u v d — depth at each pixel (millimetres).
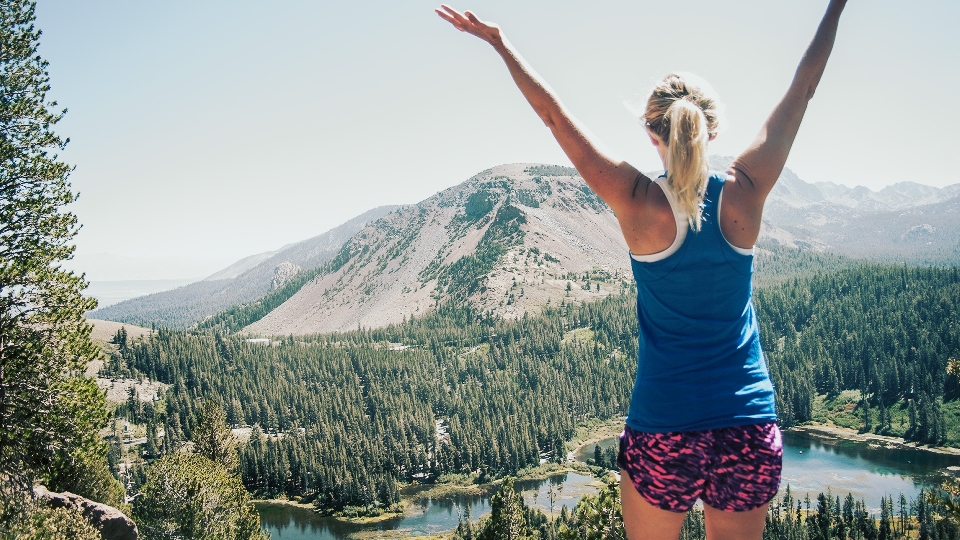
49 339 24344
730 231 2547
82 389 24734
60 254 25219
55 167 25109
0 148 23750
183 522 45750
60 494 28891
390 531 130500
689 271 2535
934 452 172375
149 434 184375
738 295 2596
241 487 52375
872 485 145875
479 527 114500
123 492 46906
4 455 23031
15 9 24109
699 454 2496
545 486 154750
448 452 172000
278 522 139250
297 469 160750
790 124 2762
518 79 2791
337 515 142250
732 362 2555
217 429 67625
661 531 2686
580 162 2670
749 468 2443
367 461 163375
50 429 23953
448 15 2867
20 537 21328
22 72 24547
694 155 2436
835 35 2857
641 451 2646
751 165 2650
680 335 2568
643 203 2549
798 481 149750
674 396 2555
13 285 23516
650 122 2771
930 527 107875
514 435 175000
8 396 23109
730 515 2514
